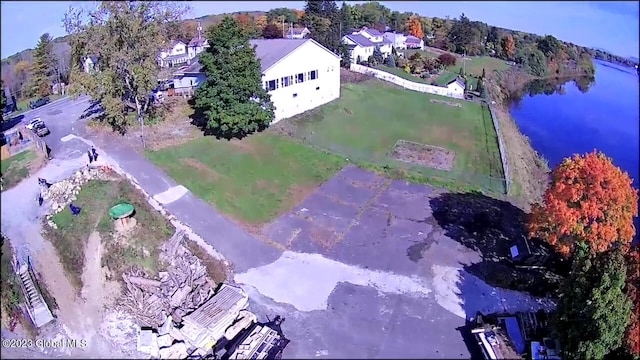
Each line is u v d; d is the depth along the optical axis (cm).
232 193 2369
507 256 2044
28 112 3250
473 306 1773
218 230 2111
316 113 3356
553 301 1823
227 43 2733
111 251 1888
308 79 3353
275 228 2169
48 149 2620
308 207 2339
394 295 1816
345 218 2270
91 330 1623
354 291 1830
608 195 1652
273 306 1752
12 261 1825
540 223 1798
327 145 2908
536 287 1873
